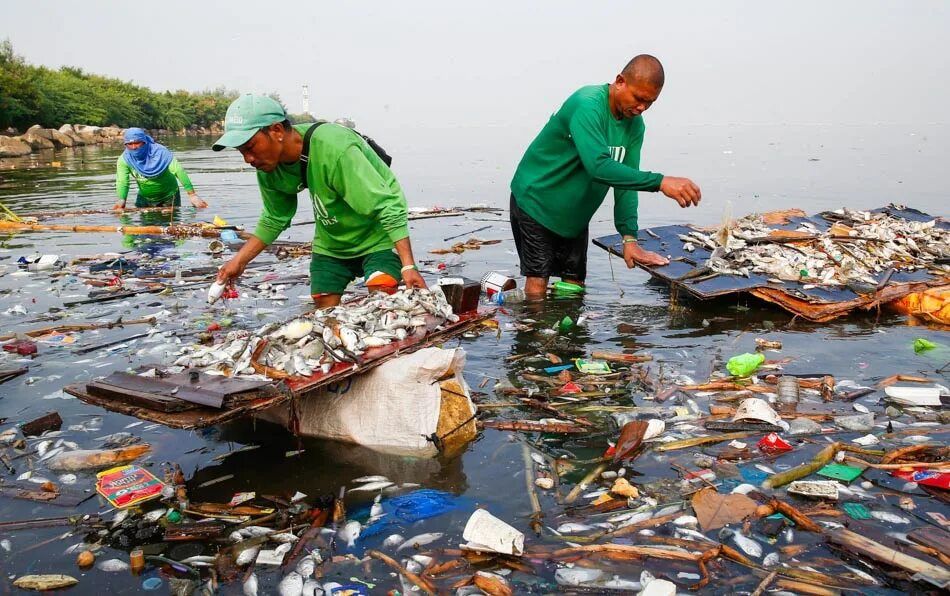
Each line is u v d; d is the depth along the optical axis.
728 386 4.66
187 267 8.52
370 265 5.36
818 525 3.05
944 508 3.17
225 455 3.79
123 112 55.28
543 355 5.38
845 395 4.49
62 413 4.32
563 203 6.88
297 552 2.90
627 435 3.82
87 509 3.27
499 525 2.89
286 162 4.91
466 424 4.00
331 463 3.69
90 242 10.15
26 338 5.68
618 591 2.64
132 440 3.96
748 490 3.37
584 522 3.12
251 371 3.79
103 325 6.04
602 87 6.43
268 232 5.32
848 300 6.29
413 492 3.38
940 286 6.68
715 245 7.71
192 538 3.03
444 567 2.78
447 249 9.38
